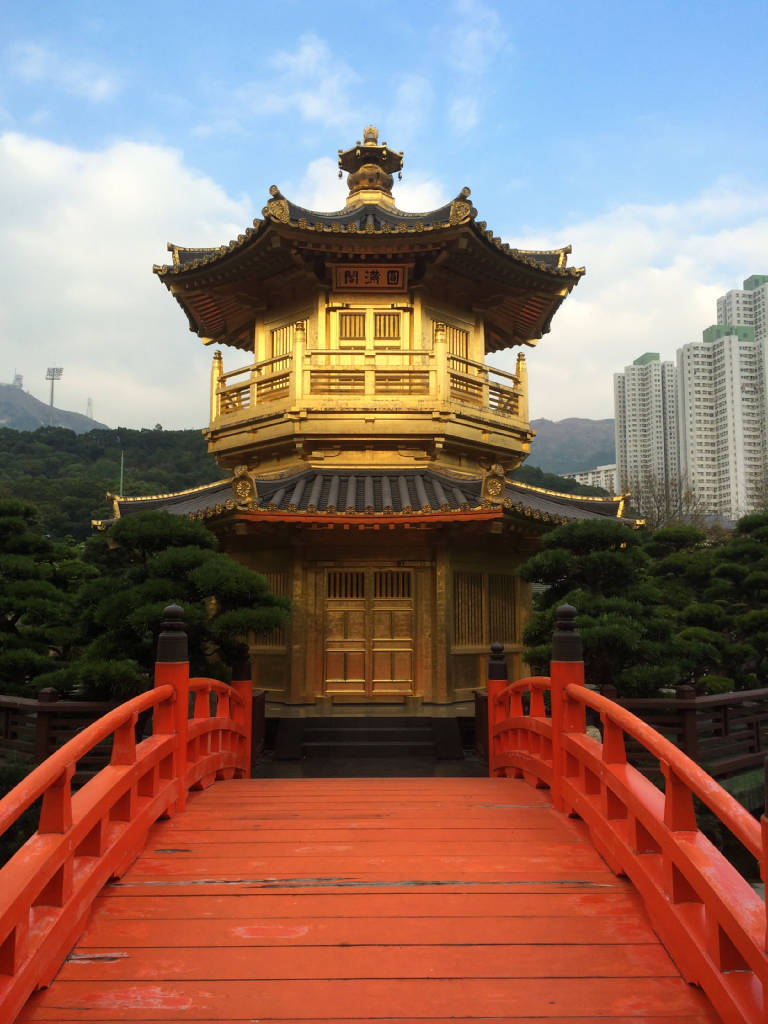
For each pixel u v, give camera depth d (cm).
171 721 724
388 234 1567
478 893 529
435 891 532
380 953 442
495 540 1631
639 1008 389
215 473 7581
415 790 858
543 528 1559
